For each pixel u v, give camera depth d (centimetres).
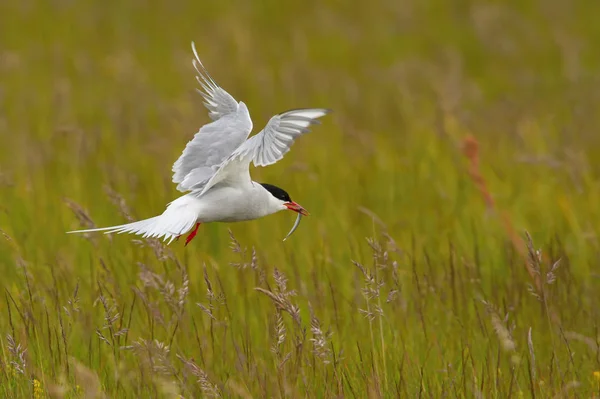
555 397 803
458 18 2809
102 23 2648
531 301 1024
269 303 1012
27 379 811
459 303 1041
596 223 1285
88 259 1142
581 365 910
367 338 957
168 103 1884
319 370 866
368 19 2795
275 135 776
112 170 1416
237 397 833
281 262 1150
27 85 2084
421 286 1029
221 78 2178
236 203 855
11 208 1280
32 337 898
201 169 874
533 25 2720
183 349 934
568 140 1661
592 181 1443
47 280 1062
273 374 877
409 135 1731
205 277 840
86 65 2242
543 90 2231
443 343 956
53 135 1608
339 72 2308
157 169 1468
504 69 2431
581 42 2536
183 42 2525
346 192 1407
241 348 944
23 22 2600
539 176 1477
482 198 1366
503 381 842
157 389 824
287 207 917
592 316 998
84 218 1055
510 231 1165
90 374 793
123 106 1883
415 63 2339
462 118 1750
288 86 2103
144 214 1295
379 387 802
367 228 1270
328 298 1039
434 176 1465
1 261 1127
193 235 890
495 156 1562
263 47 2508
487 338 937
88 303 1006
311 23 2742
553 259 1053
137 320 977
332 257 1160
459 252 1177
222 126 899
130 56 2298
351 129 1620
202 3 2869
